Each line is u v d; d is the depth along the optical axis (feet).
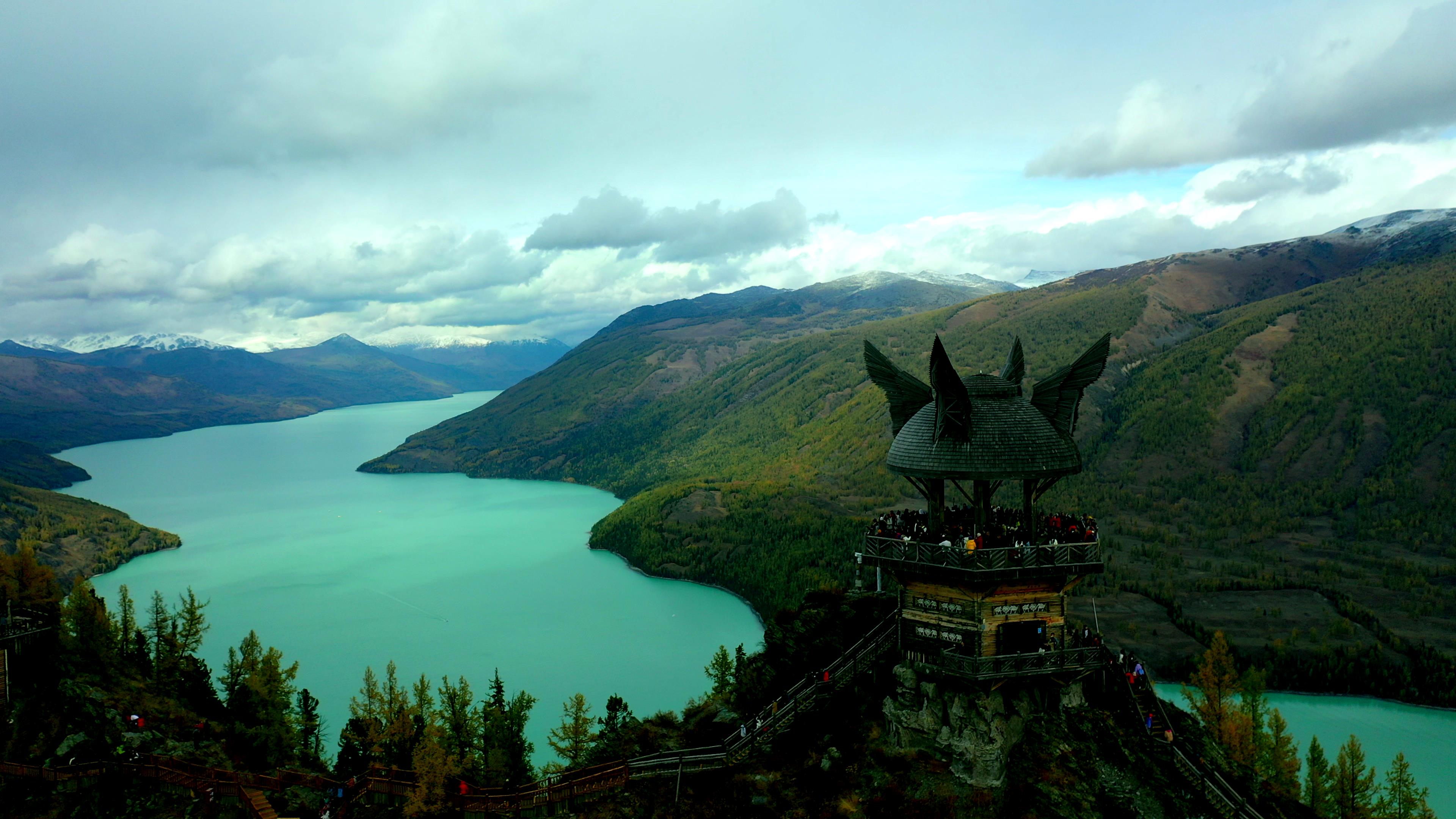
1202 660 564.71
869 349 188.65
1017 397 168.25
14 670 250.78
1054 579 158.61
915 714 161.17
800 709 175.63
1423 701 532.32
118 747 232.53
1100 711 160.45
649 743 192.95
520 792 185.78
